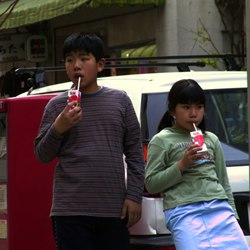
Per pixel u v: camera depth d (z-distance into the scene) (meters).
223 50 26.59
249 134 7.60
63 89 12.69
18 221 10.37
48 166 10.43
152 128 10.83
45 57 33.91
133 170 8.86
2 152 10.72
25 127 10.39
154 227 9.87
